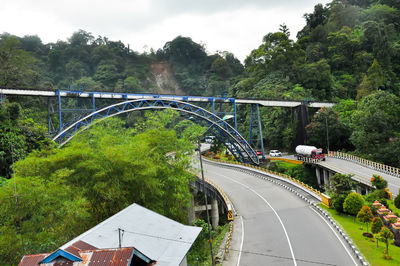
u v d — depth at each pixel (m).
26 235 24.66
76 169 28.33
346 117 77.25
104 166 27.69
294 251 26.12
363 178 48.59
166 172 32.50
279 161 76.62
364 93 87.44
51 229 26.38
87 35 196.75
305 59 109.25
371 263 23.03
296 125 83.62
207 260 27.50
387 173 51.66
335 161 64.69
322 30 123.50
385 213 32.38
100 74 148.50
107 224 20.50
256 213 37.47
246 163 76.00
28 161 27.25
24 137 45.84
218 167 73.81
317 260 24.16
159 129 36.09
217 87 161.00
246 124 102.00
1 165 42.12
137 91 140.88
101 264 14.78
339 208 34.69
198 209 51.47
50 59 153.50
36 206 24.88
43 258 15.62
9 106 46.56
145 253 17.95
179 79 195.12
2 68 66.50
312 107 84.19
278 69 108.38
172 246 19.50
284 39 111.06
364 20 120.81
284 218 34.84
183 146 34.88
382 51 101.69
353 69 105.50
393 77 98.25
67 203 24.48
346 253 25.11
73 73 149.75
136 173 28.44
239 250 27.50
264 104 78.38
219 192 46.00
